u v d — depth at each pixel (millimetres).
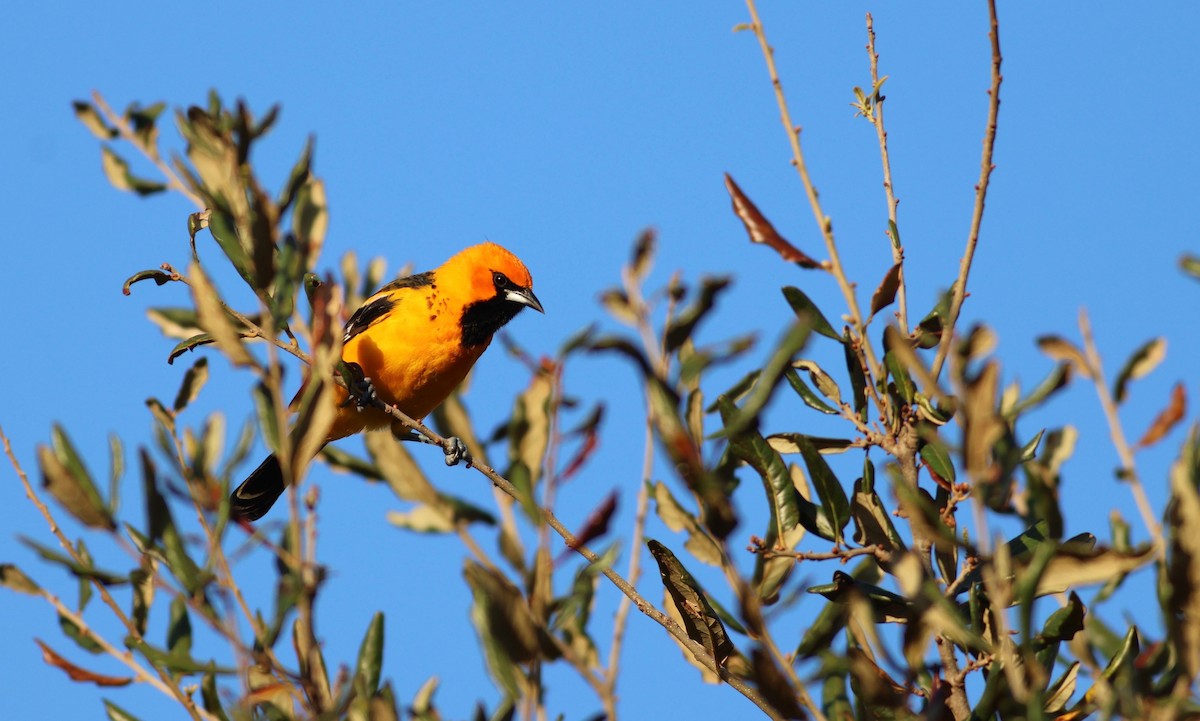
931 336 7859
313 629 6258
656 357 7496
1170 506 5379
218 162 8289
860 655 7031
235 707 6246
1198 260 5938
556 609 5676
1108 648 6383
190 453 7754
